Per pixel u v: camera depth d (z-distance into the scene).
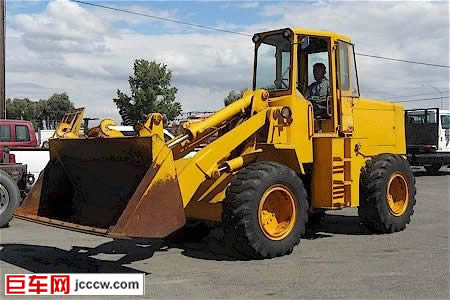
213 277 6.59
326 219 10.99
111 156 7.03
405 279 6.44
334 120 8.76
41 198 7.72
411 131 22.30
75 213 7.72
